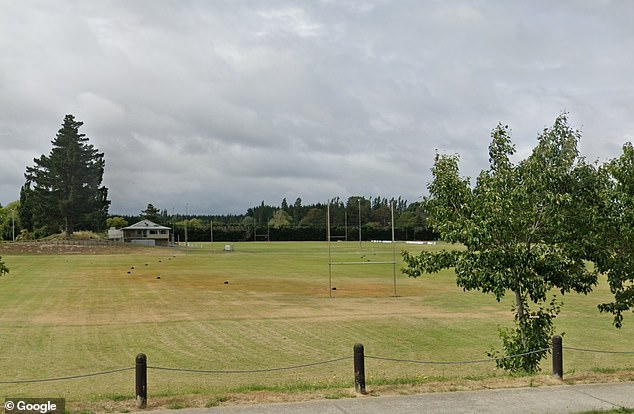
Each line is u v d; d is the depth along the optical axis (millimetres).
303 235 172875
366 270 60344
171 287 43438
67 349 20453
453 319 27625
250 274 55938
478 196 14445
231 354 19875
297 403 10359
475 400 10570
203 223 191750
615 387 11484
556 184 13703
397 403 10375
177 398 10812
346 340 22500
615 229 14008
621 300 14719
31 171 114812
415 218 170875
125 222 179375
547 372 15086
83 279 49500
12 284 44312
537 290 13680
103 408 10234
